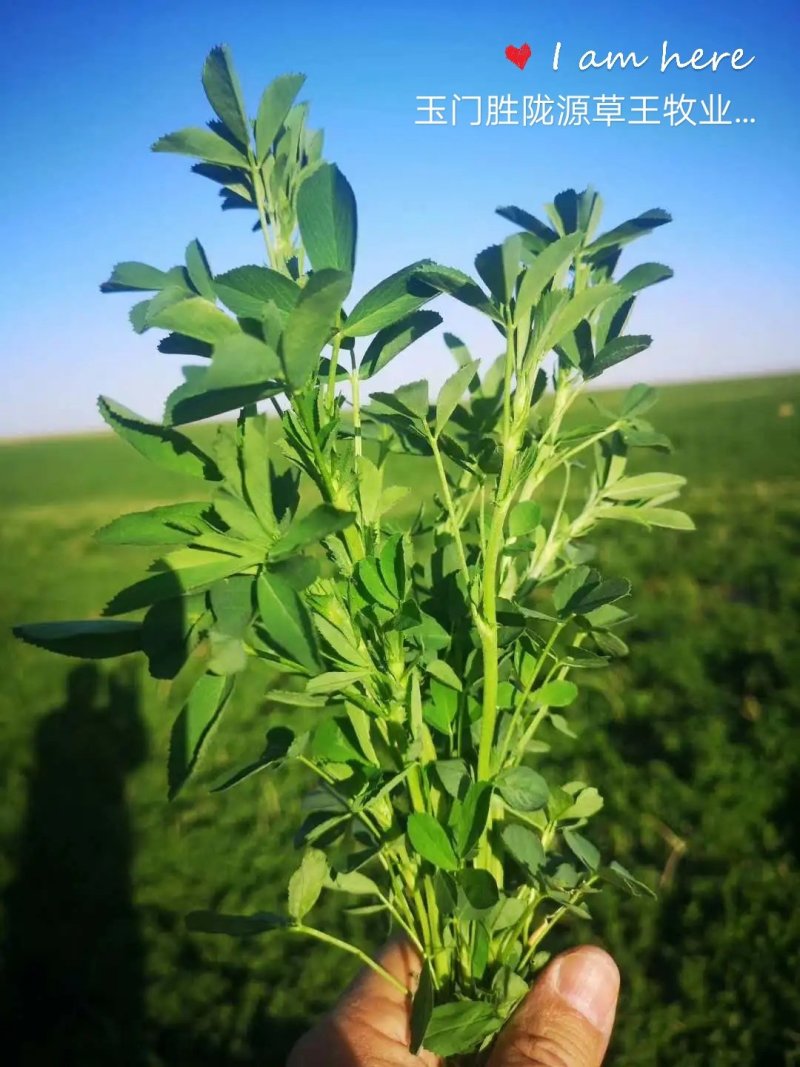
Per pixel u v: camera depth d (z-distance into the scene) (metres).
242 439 0.78
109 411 0.81
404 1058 1.32
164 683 4.98
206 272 0.88
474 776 1.02
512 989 1.08
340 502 0.85
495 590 0.99
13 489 17.44
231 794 3.74
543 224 1.02
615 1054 2.43
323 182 0.80
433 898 1.07
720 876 2.99
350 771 1.06
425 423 0.94
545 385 1.05
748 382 30.36
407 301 0.83
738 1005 2.51
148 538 0.79
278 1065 2.46
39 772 4.12
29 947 2.98
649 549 7.21
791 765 3.58
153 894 3.17
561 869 1.14
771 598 5.83
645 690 4.39
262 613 0.69
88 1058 2.55
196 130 0.89
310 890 1.06
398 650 0.93
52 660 5.60
